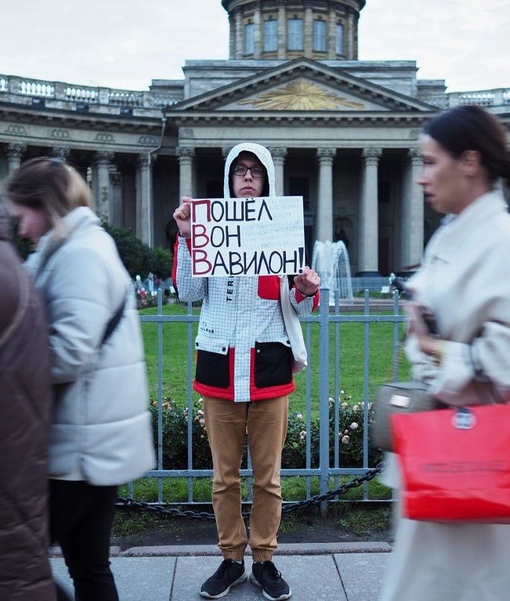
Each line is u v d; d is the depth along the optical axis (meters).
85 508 3.45
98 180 60.62
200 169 67.88
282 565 5.40
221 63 64.00
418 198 60.75
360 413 7.72
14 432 2.69
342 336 24.28
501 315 2.66
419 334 2.90
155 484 7.45
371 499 6.87
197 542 6.08
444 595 2.79
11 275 2.71
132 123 60.28
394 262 68.69
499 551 2.74
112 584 3.69
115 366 3.40
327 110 59.31
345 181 68.25
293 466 7.58
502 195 2.87
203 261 4.82
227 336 4.83
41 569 2.80
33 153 61.56
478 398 2.81
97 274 3.26
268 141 60.22
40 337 2.80
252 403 4.84
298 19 70.06
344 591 4.98
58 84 58.78
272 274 4.80
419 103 59.22
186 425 7.53
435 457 2.62
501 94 62.34
